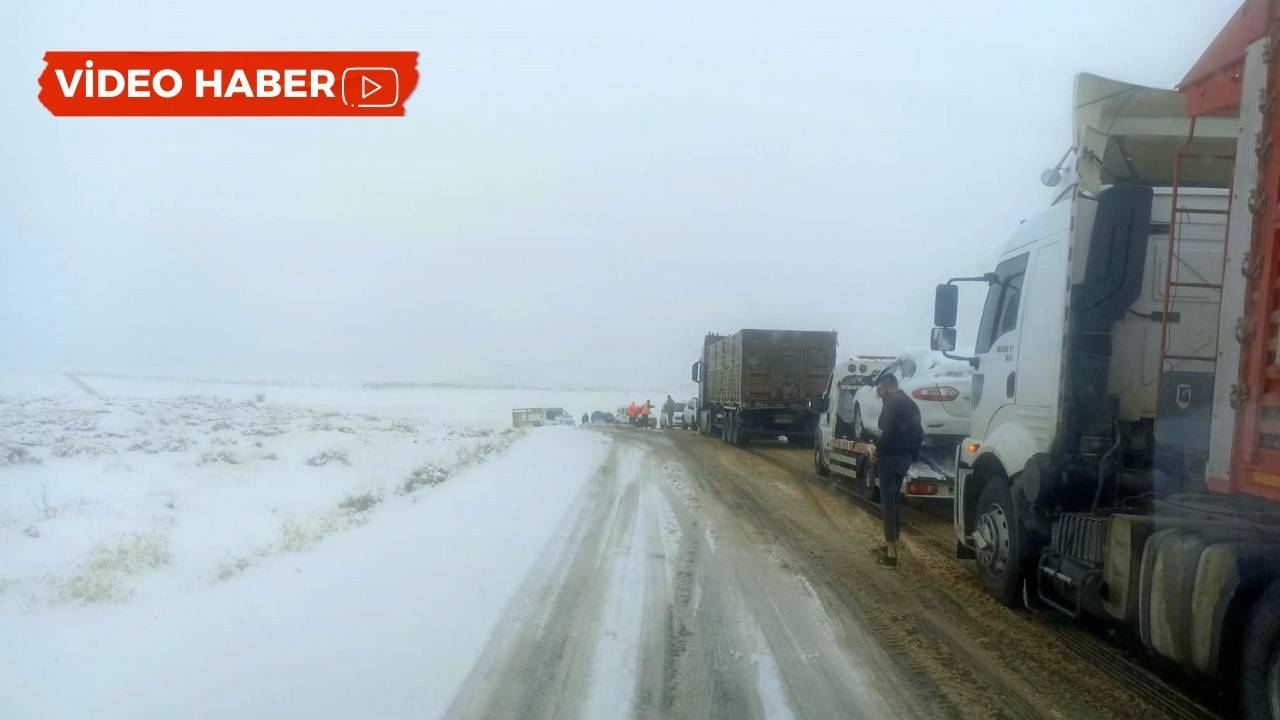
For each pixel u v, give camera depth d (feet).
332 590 23.65
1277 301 14.02
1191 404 20.53
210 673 17.56
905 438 29.09
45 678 17.30
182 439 71.00
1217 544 15.48
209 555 30.27
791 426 84.94
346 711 15.89
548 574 26.58
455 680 17.60
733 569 28.04
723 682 18.03
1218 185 22.17
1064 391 22.12
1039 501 22.17
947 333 28.48
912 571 28.43
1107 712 16.78
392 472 60.70
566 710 16.40
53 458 56.59
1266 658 14.20
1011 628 22.17
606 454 68.95
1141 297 22.13
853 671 18.84
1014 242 26.16
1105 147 22.31
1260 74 14.57
